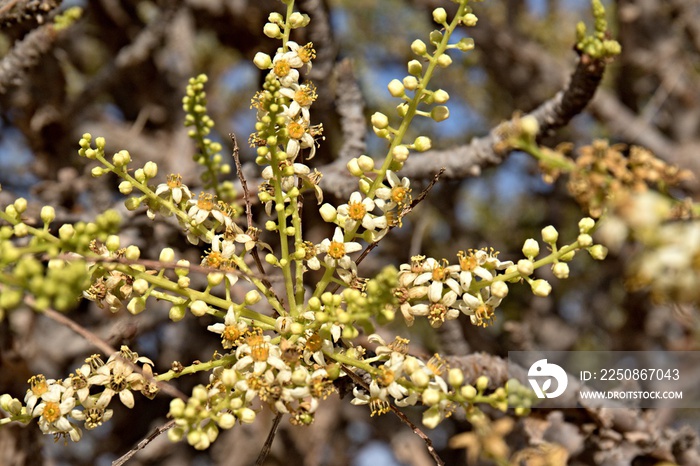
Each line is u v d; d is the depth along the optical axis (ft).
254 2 13.69
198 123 8.87
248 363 6.00
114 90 16.01
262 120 6.31
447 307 6.66
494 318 6.44
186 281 6.20
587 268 17.67
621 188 5.20
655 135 16.17
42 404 6.34
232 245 6.59
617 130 16.25
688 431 9.95
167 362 14.23
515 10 17.88
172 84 15.26
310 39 10.61
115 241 6.03
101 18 16.07
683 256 4.89
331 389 6.19
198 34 17.21
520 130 5.56
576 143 17.80
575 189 5.46
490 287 6.47
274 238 11.91
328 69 10.75
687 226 4.99
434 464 16.34
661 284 4.99
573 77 9.10
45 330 12.95
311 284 11.31
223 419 5.75
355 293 5.63
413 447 16.28
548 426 9.44
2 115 13.57
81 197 13.25
